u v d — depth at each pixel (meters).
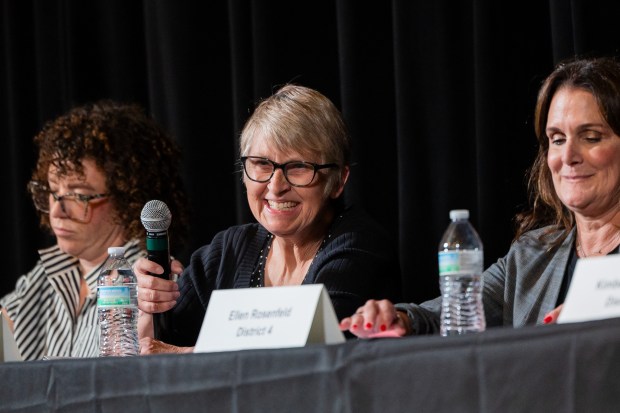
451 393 3.20
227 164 7.83
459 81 6.93
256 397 3.58
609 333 2.95
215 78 7.88
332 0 7.49
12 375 4.20
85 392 3.98
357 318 4.20
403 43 6.97
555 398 3.02
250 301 3.89
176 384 3.76
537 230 5.11
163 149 6.99
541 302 4.84
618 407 2.92
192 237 7.72
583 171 4.63
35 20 8.55
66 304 6.72
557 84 4.85
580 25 6.20
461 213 4.18
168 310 5.34
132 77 8.28
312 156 5.47
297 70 7.49
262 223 5.58
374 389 3.35
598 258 3.33
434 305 4.78
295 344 3.72
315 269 5.50
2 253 8.63
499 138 6.66
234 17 7.58
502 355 3.13
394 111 7.20
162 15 7.89
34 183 6.88
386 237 5.71
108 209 6.66
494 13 6.69
